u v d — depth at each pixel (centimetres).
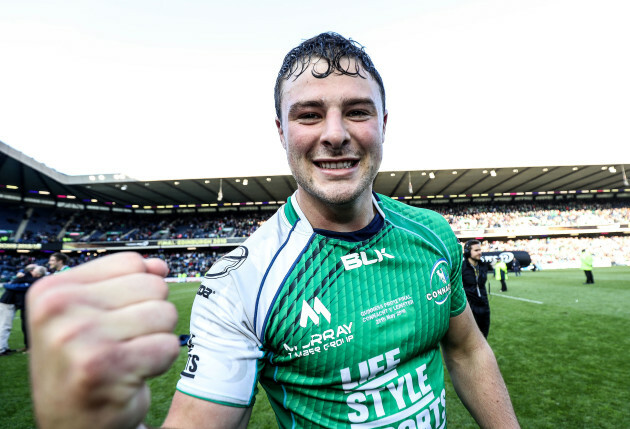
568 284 1266
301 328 90
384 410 91
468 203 3259
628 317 654
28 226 2791
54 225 2931
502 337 562
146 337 39
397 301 99
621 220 2869
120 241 2727
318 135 92
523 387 364
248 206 3312
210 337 85
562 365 421
